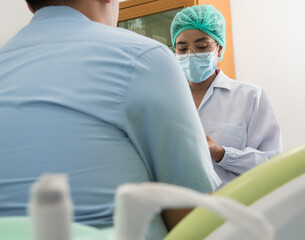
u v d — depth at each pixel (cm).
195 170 80
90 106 74
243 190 58
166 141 79
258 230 29
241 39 322
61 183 24
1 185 70
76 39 81
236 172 187
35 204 24
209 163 85
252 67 319
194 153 80
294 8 304
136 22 310
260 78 317
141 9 303
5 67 81
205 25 192
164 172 81
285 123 309
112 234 45
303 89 303
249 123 196
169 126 78
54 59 78
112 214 72
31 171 69
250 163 182
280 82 310
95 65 77
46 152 70
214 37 197
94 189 71
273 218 57
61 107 73
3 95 76
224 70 306
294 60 306
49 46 81
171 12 294
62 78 75
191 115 82
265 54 314
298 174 60
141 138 79
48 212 24
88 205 70
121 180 74
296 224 58
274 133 195
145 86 77
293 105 306
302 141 303
